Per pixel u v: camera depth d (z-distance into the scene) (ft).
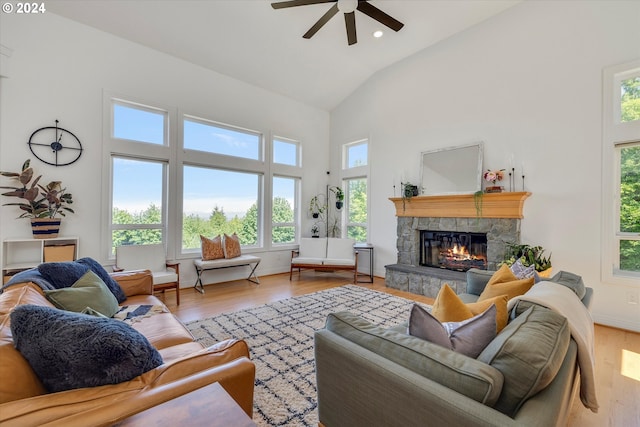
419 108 16.07
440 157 15.11
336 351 4.14
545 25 11.89
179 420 2.46
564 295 5.30
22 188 10.81
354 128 19.57
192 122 15.35
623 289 10.18
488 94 13.50
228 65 15.57
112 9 11.73
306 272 19.25
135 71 13.35
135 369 3.28
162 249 13.50
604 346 8.80
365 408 3.70
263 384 6.51
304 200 19.98
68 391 2.96
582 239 11.00
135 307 7.56
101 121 12.54
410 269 14.71
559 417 2.91
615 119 10.46
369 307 12.03
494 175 12.71
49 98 11.47
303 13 12.53
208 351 3.97
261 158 18.07
